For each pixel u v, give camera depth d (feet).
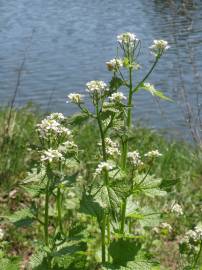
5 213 3.92
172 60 11.17
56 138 2.24
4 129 5.10
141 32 16.75
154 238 3.66
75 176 2.27
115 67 2.46
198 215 4.16
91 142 5.63
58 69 12.72
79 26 19.85
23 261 3.37
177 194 4.57
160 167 5.45
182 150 6.56
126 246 2.35
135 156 2.48
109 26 19.24
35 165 2.20
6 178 4.42
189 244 2.66
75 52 15.05
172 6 5.83
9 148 4.86
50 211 3.69
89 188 2.23
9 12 24.38
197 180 5.23
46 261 2.30
